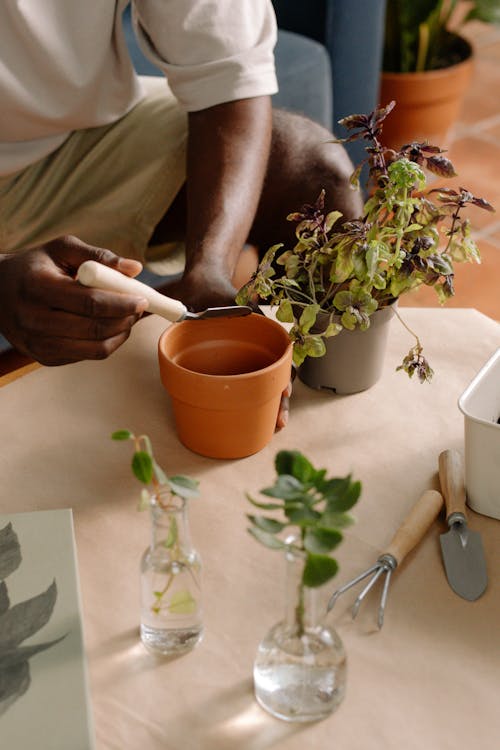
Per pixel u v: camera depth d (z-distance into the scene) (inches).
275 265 61.2
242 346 41.7
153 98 63.7
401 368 41.4
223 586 34.4
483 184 106.0
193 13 53.6
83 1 54.8
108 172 63.9
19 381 44.7
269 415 39.6
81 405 43.3
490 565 35.4
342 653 29.3
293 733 29.4
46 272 40.9
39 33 54.4
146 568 30.7
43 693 29.5
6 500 38.2
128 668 31.5
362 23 88.2
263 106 55.4
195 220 51.1
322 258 40.0
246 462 40.3
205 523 37.1
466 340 47.9
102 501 38.3
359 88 92.0
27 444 41.1
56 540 34.9
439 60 108.1
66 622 31.9
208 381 37.7
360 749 28.9
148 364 46.0
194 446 40.5
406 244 40.2
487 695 30.5
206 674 31.3
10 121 58.0
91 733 28.4
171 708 30.2
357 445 41.2
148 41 57.2
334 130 92.7
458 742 29.0
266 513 37.7
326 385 44.0
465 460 37.1
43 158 63.2
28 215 64.7
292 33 87.7
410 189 39.6
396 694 30.5
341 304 39.3
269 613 33.4
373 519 37.3
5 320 42.6
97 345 41.0
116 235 65.2
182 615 31.2
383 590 33.4
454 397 44.2
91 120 60.9
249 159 53.5
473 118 120.3
